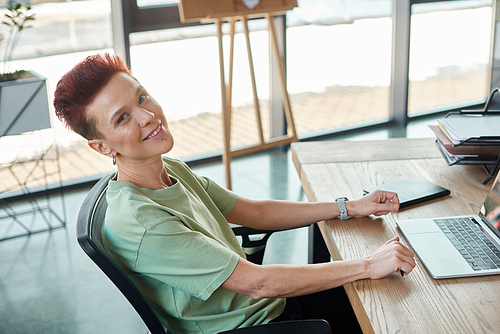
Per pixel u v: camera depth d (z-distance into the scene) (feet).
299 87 14.48
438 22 14.83
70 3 10.12
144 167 3.57
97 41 10.58
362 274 3.28
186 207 3.58
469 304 2.93
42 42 10.08
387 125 13.78
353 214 4.15
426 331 2.72
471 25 14.94
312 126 13.46
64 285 7.37
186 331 3.51
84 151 12.37
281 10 9.99
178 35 12.12
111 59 3.39
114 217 3.31
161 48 12.08
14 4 9.63
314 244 5.69
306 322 3.10
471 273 3.18
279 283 3.23
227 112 9.66
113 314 6.69
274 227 4.42
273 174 11.05
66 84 3.28
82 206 3.43
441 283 3.15
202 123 14.24
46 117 8.77
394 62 13.44
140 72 11.99
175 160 4.16
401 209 4.18
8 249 8.41
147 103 3.46
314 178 4.83
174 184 3.69
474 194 4.36
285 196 9.91
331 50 14.43
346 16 13.97
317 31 13.84
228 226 4.15
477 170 4.88
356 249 3.65
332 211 4.17
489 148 4.69
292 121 10.82
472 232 3.64
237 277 3.20
